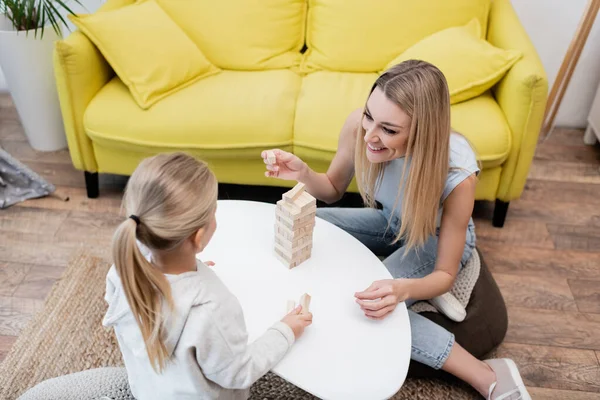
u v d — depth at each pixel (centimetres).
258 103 201
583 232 218
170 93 205
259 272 135
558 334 177
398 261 158
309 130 196
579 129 282
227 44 226
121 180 236
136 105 200
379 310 125
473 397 157
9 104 282
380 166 145
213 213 97
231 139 197
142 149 201
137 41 203
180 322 95
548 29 256
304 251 137
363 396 110
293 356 117
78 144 208
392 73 124
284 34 230
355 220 173
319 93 208
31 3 213
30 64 223
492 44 227
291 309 124
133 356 108
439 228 154
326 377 113
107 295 104
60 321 174
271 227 149
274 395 154
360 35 223
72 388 126
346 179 164
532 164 254
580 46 228
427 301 161
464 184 134
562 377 165
